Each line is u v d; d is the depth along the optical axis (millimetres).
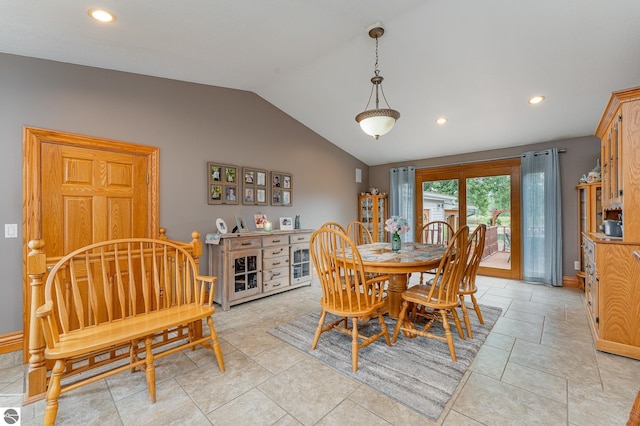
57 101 2447
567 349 2229
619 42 2248
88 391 1775
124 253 2266
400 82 3150
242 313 3088
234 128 3756
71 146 2516
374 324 2732
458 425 1451
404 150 5090
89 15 1884
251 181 3943
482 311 3059
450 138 4387
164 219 3092
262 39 2436
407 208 5430
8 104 2238
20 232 2283
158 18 1997
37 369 1685
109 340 1544
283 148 4383
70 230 2494
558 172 3998
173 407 1622
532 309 3127
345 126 4578
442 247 3062
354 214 5730
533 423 1457
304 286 4180
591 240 2518
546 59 2531
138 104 2918
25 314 2264
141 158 2941
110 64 2635
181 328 2211
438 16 2193
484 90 3125
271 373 1942
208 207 3480
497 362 2049
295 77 3316
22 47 2195
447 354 2158
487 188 4691
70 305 2221
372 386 1781
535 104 3273
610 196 2732
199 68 2945
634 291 2084
